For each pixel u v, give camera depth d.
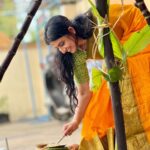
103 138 4.88
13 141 10.91
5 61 3.30
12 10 16.09
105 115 4.84
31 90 16.61
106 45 3.29
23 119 17.09
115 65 3.26
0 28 17.64
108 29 3.30
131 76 4.64
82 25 4.45
